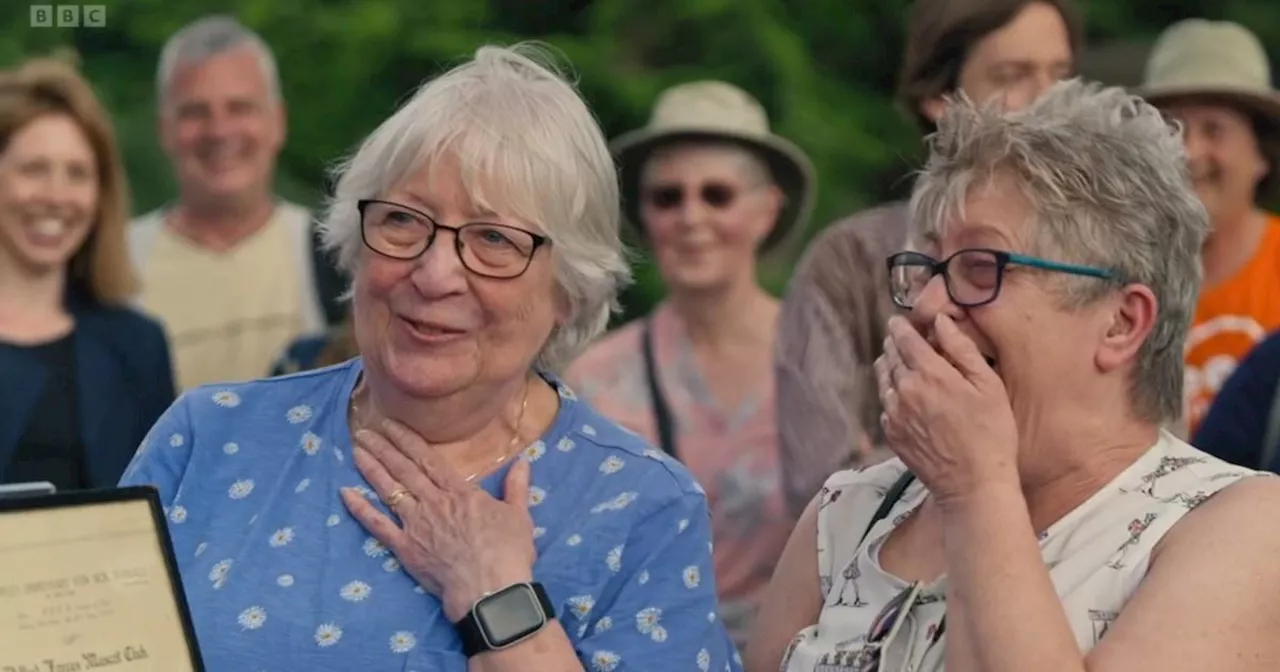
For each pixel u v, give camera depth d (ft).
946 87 13.02
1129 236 7.86
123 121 26.32
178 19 27.50
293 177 27.09
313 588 8.38
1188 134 15.26
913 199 8.34
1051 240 7.86
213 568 8.51
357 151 8.84
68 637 7.34
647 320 15.49
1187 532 7.68
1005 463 7.79
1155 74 16.21
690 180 15.34
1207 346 14.56
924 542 8.48
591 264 8.73
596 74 27.58
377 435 8.80
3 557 7.29
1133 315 7.92
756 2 28.40
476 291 8.37
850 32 28.94
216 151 16.99
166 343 14.43
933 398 7.89
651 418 14.90
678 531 8.60
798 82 28.04
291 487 8.76
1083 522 7.95
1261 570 7.46
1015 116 8.18
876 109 28.60
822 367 12.44
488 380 8.55
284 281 17.24
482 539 8.31
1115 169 7.91
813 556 8.98
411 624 8.29
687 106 15.61
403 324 8.47
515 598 8.15
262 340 17.07
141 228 17.54
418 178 8.37
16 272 13.69
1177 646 7.32
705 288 15.10
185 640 7.64
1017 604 7.50
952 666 7.63
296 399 9.09
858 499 8.94
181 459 8.95
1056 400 7.94
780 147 15.65
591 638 8.39
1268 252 14.80
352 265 8.74
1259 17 28.99
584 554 8.47
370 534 8.56
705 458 14.66
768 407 14.75
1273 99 15.21
